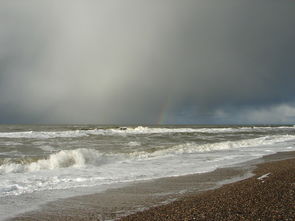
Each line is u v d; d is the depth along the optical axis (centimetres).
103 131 4900
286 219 637
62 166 1686
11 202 912
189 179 1281
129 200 928
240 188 998
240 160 1909
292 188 960
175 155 2203
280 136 4575
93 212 800
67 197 975
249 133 5750
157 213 750
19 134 3809
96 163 1797
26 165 1614
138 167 1644
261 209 719
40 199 950
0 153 2175
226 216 677
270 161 1850
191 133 5284
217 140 3753
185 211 744
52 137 3681
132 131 5369
